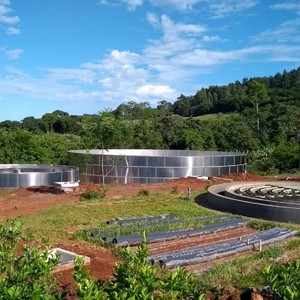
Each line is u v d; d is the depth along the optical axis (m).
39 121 74.00
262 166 44.16
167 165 34.00
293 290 5.61
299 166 42.84
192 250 13.98
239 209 21.03
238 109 93.00
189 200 24.75
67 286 9.23
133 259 6.55
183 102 110.06
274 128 60.22
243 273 11.65
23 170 34.88
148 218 19.28
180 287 6.02
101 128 30.08
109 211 20.81
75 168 33.47
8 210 21.69
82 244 14.62
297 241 15.59
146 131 54.12
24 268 6.59
